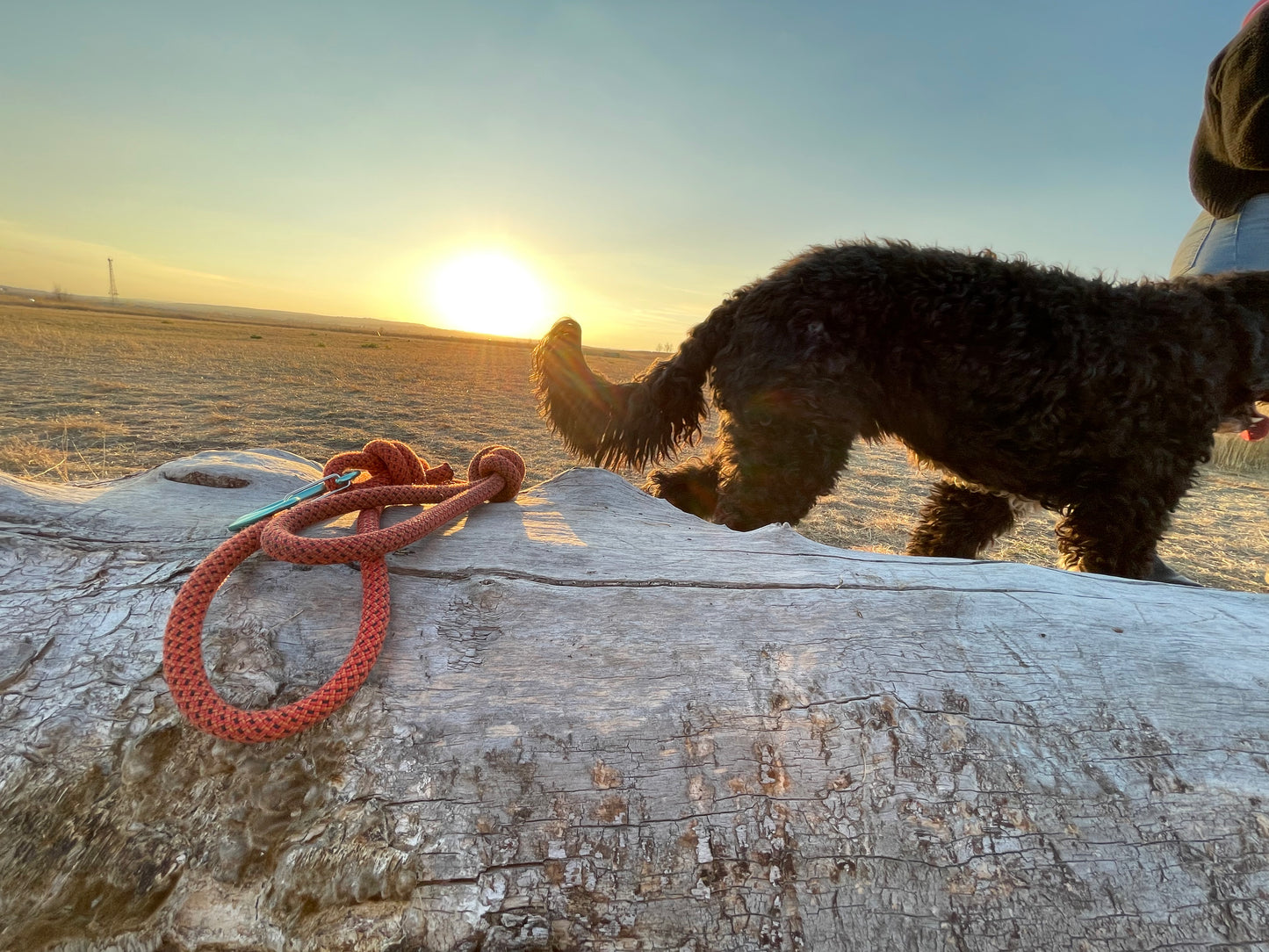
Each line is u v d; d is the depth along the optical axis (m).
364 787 0.27
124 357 5.43
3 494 0.37
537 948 0.25
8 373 3.87
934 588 0.37
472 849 0.26
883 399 0.77
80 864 0.26
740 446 0.75
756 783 0.28
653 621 0.34
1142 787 0.28
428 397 4.32
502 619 0.33
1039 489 0.76
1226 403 0.79
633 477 1.93
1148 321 0.72
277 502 0.38
